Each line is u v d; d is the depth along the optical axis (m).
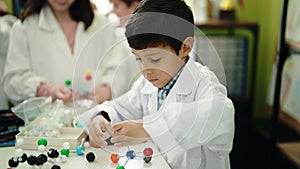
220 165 0.93
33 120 1.11
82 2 1.51
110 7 1.69
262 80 2.52
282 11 1.67
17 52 1.49
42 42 1.52
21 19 1.52
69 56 1.52
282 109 2.11
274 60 2.25
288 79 2.05
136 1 1.57
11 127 1.14
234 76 2.37
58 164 0.88
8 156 0.95
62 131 1.04
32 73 1.51
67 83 1.40
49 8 1.53
